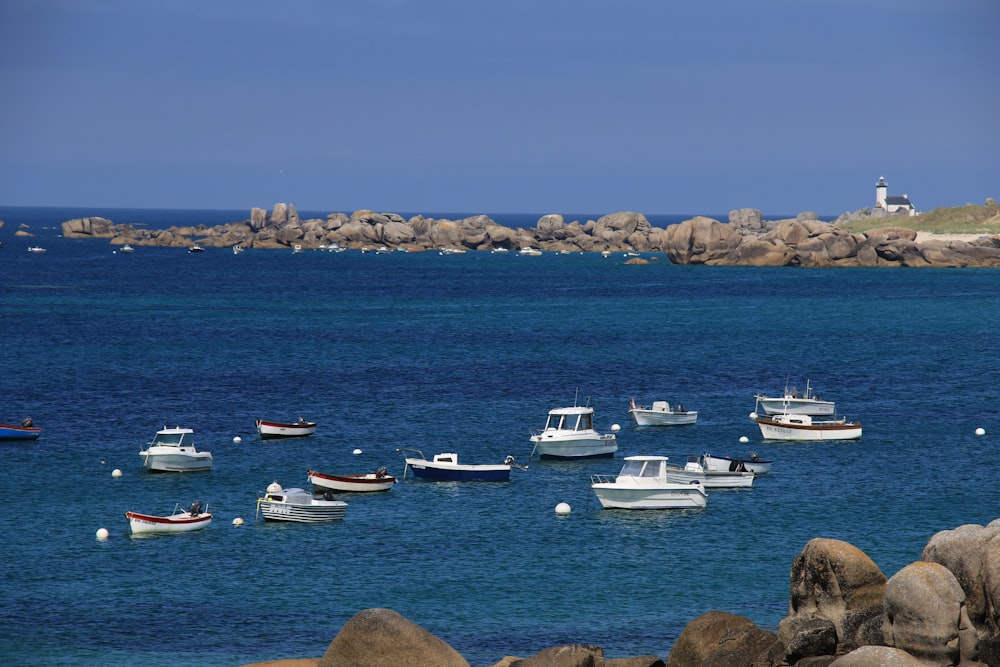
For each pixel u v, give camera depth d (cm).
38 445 9750
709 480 8331
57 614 5472
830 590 3938
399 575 6181
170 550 6662
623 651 4975
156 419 11025
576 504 8006
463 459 9450
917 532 6962
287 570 6269
